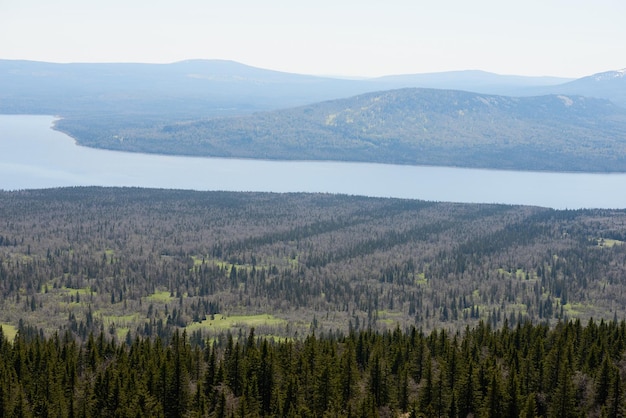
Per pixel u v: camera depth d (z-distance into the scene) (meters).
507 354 195.12
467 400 175.12
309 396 180.75
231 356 189.00
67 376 187.25
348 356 182.00
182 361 187.00
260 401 179.50
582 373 180.50
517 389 170.75
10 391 175.62
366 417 166.00
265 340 195.38
